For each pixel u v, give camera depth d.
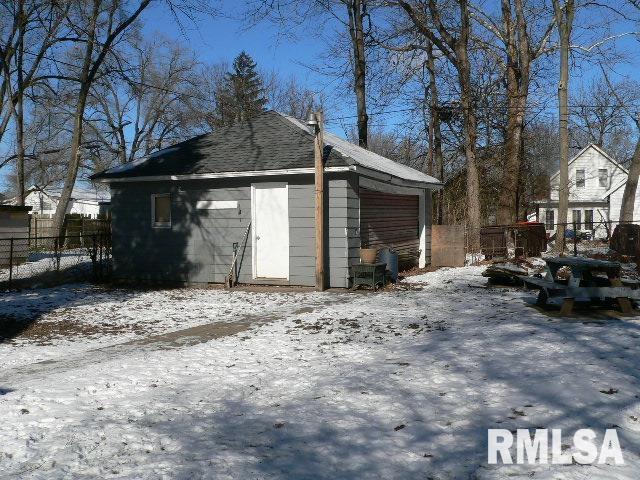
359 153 16.44
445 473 3.76
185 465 3.87
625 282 9.15
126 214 15.66
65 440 4.36
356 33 26.88
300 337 8.23
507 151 24.89
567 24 21.03
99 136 45.22
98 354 7.75
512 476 3.67
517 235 20.70
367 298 11.98
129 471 3.79
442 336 7.86
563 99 21.17
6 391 5.79
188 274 14.91
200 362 6.89
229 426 4.66
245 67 60.19
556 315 8.86
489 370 5.95
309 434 4.43
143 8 22.06
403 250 17.45
